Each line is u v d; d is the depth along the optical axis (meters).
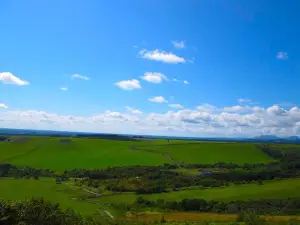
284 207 85.19
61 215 30.28
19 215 27.61
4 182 111.81
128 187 112.19
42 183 114.00
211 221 66.81
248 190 109.25
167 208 88.50
